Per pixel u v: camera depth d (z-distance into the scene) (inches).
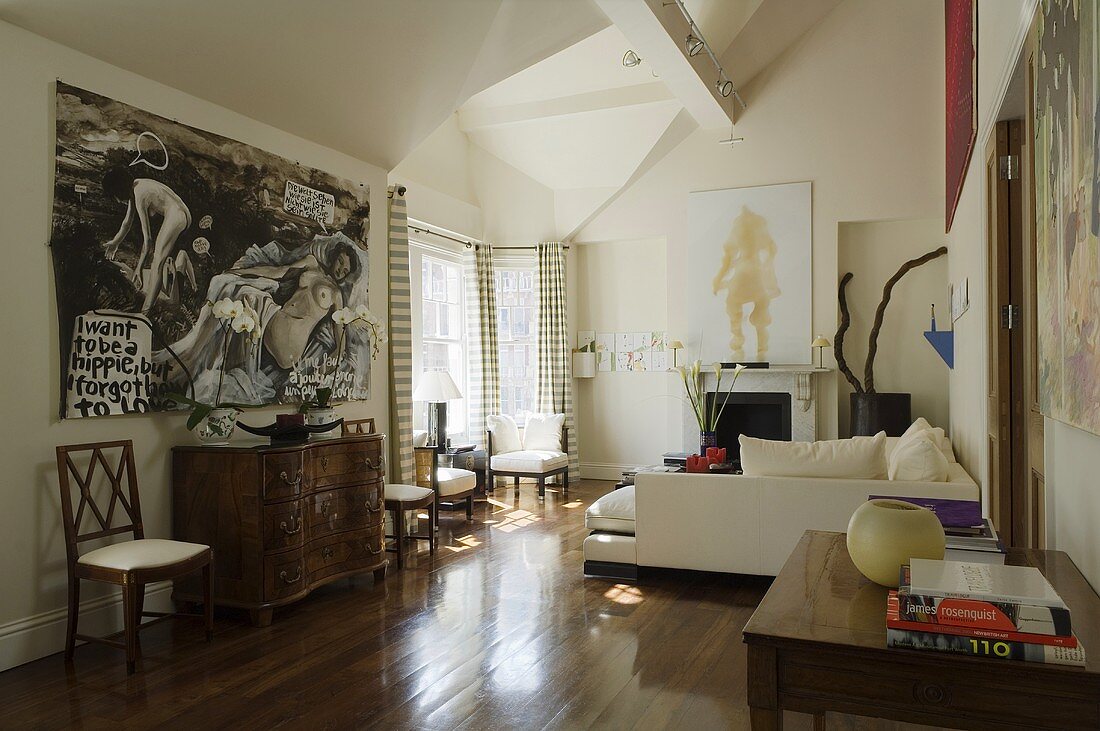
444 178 303.4
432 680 122.5
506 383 343.9
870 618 59.3
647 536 178.5
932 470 156.5
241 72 166.1
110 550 132.8
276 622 154.3
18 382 132.1
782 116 303.4
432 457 239.8
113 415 147.7
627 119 301.0
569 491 318.7
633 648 135.9
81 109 141.3
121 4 137.7
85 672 127.6
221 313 161.3
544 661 130.3
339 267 206.8
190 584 159.5
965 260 192.1
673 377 322.7
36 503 134.6
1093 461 69.9
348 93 189.8
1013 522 135.4
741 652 133.3
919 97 285.1
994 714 50.7
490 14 184.5
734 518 170.2
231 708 112.7
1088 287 62.4
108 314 146.3
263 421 183.5
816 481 163.2
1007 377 136.2
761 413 315.6
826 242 297.0
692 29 217.9
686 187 319.3
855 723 106.5
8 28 130.5
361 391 217.6
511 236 335.3
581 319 350.6
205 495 157.2
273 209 184.5
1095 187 58.6
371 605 165.2
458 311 316.2
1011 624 50.6
